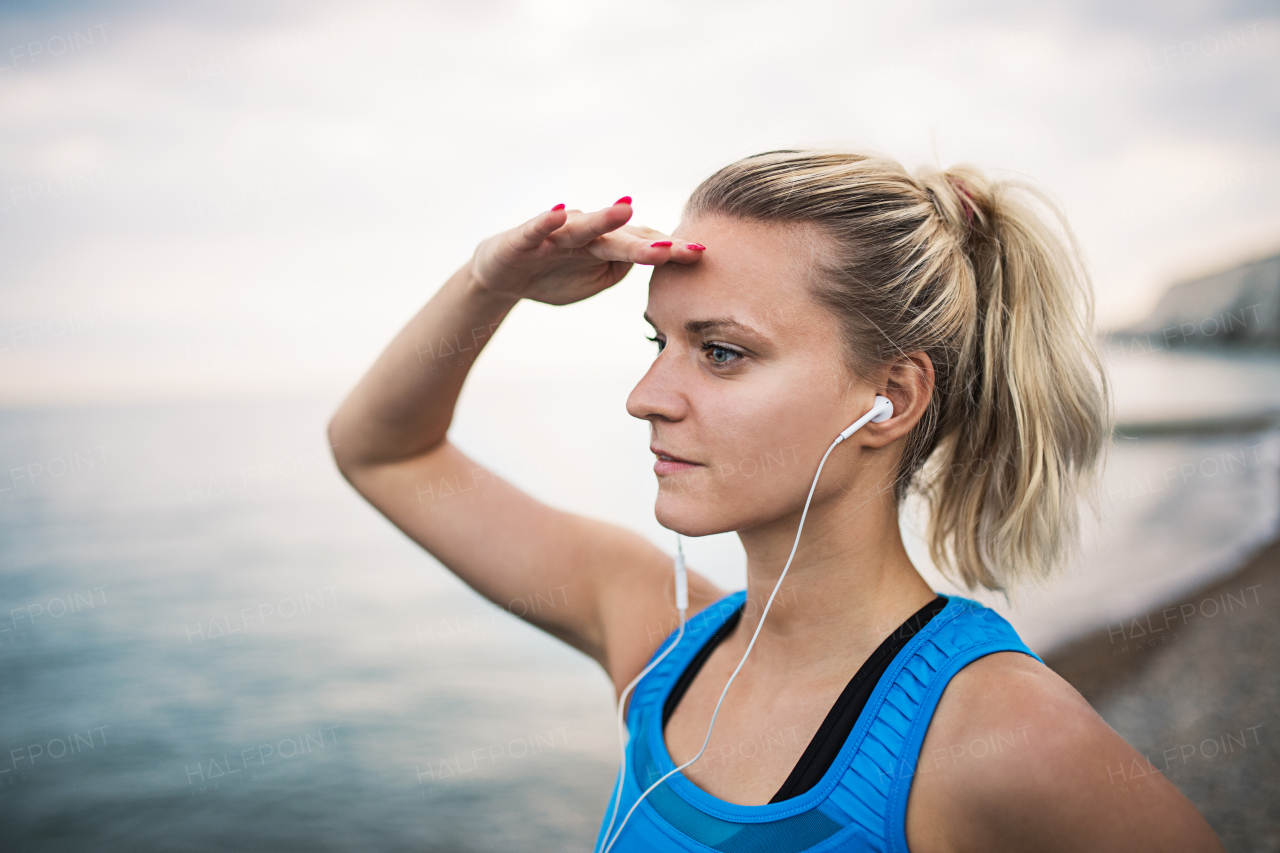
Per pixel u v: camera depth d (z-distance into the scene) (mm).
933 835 914
